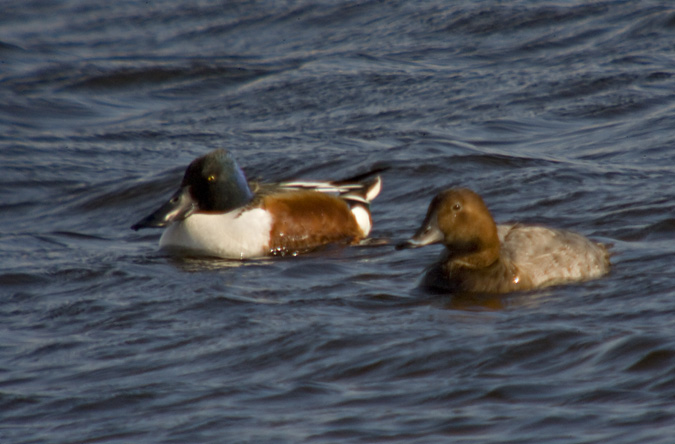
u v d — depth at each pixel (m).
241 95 22.47
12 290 11.77
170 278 12.12
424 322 9.62
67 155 19.11
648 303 9.75
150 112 22.08
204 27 28.48
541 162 16.42
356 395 7.89
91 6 31.33
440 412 7.42
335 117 20.33
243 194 14.05
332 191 14.71
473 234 10.84
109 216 16.11
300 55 25.12
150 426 7.54
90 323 10.30
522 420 7.16
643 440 6.69
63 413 7.93
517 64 22.73
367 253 13.31
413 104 20.61
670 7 25.12
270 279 11.92
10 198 17.06
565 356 8.41
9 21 30.09
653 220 12.95
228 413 7.68
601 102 19.70
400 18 27.03
